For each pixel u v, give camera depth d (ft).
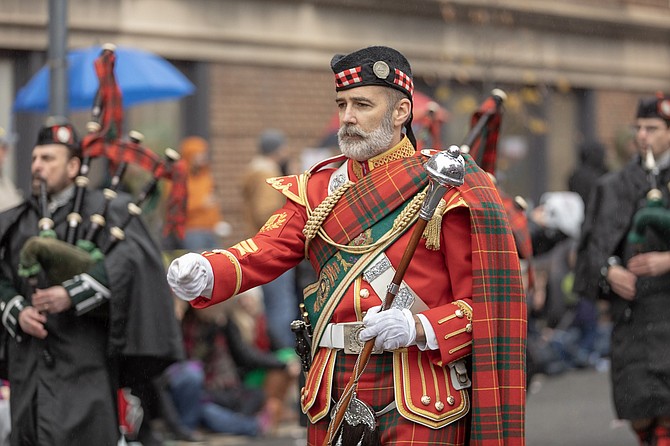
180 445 91.91
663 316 73.72
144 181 98.12
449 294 45.85
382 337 43.86
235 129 133.59
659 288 73.77
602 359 134.82
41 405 62.28
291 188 47.88
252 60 134.82
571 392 118.62
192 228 113.39
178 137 129.49
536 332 124.67
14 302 63.16
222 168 132.46
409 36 149.89
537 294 120.57
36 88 98.02
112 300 62.64
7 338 65.05
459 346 44.83
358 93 45.78
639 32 185.06
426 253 45.55
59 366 62.64
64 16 82.53
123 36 123.54
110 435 63.26
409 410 44.80
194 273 44.19
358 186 46.24
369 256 45.57
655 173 76.23
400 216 45.55
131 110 126.11
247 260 45.96
